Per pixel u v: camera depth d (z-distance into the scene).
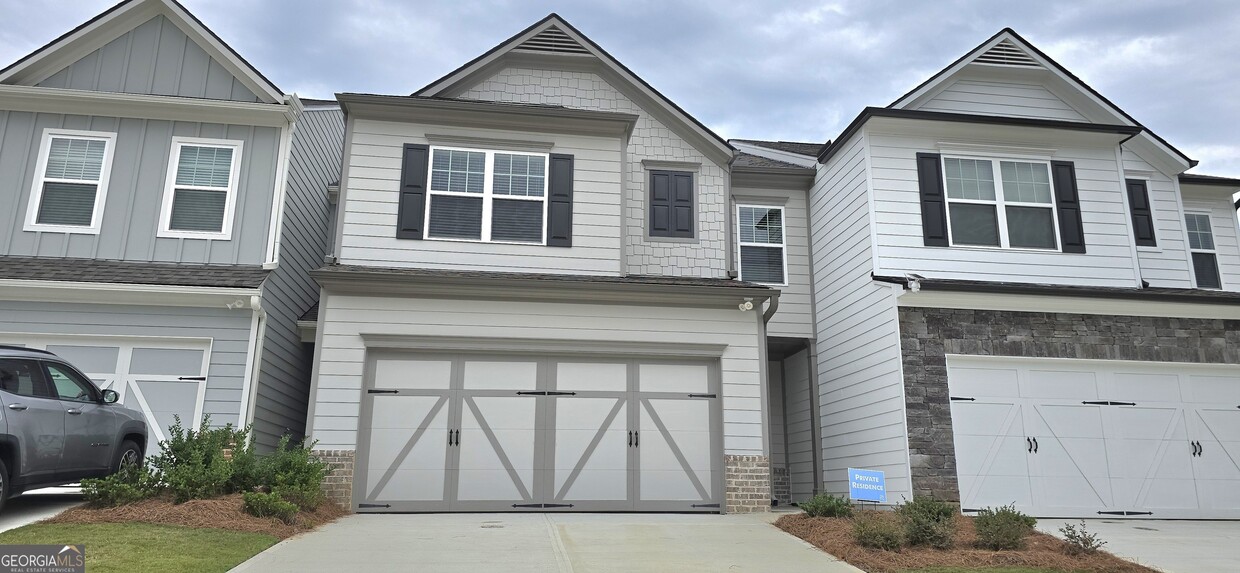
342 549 7.53
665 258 13.67
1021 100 14.38
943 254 12.90
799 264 15.55
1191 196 15.74
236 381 11.33
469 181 12.38
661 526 9.59
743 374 11.95
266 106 12.49
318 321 11.16
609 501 11.27
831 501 9.58
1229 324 13.06
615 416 11.59
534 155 12.70
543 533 8.79
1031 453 11.91
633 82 14.23
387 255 11.87
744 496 11.48
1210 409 12.64
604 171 12.78
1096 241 13.36
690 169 14.22
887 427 12.10
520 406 11.41
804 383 15.42
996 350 12.17
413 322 11.34
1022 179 13.47
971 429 11.81
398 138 12.34
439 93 13.79
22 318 11.14
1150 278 14.00
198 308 11.52
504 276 11.41
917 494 11.36
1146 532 10.45
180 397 11.23
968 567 7.25
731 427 11.73
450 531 8.84
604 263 12.40
